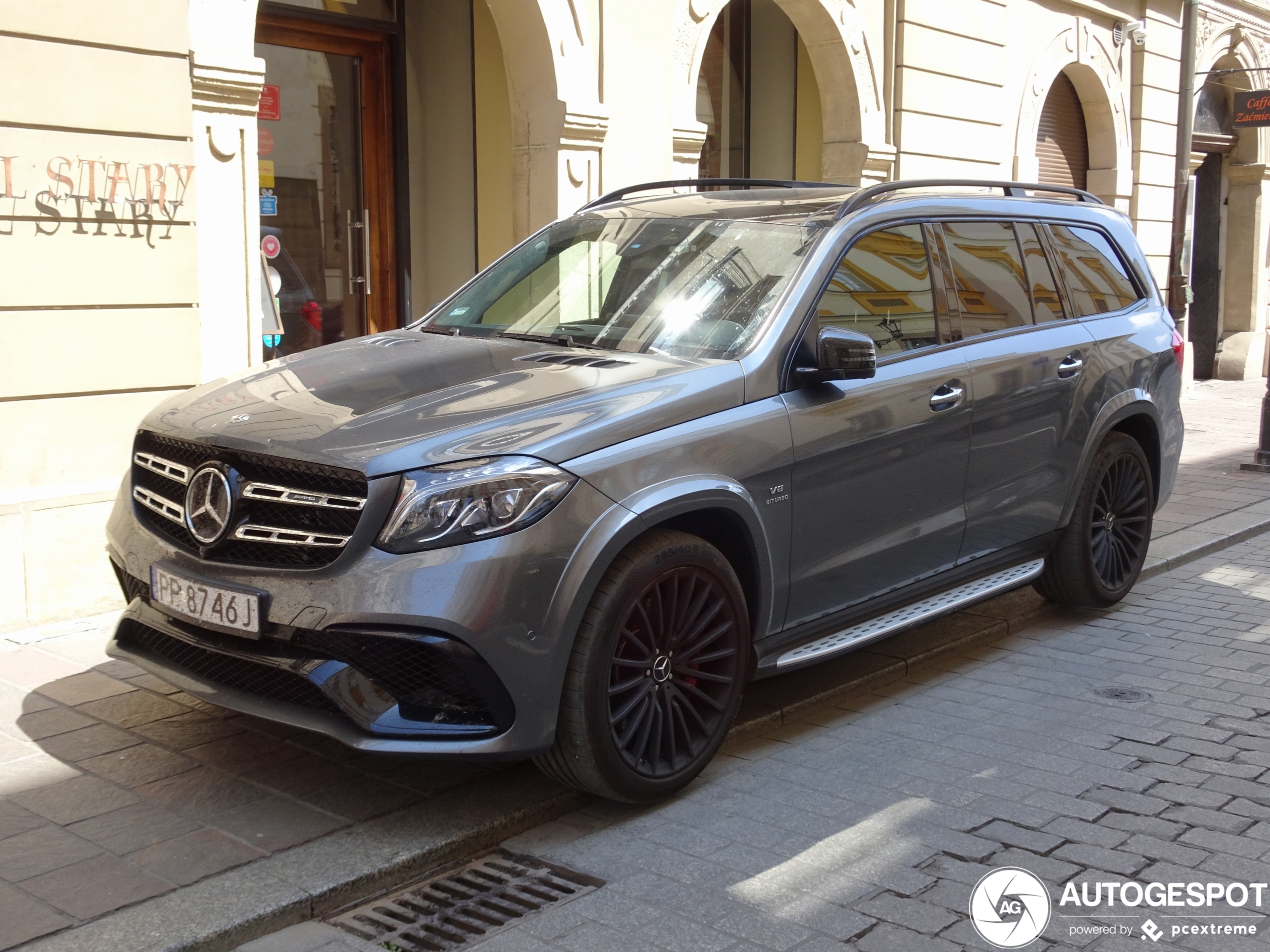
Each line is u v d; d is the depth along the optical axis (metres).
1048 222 5.61
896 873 3.27
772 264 4.27
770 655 4.07
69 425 5.53
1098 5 13.65
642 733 3.57
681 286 4.32
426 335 4.53
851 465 4.18
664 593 3.59
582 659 3.35
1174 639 5.58
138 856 3.22
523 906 3.13
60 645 5.08
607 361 3.92
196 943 2.82
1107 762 4.09
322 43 8.38
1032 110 12.91
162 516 3.67
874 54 10.73
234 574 3.35
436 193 9.07
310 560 3.25
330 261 8.58
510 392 3.60
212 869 3.16
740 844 3.46
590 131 8.04
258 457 3.37
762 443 3.85
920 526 4.55
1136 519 5.99
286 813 3.51
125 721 4.21
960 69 11.56
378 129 8.77
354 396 3.67
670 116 8.72
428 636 3.12
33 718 4.23
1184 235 13.47
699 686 3.83
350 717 3.16
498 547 3.18
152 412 3.96
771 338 4.01
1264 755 4.17
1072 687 4.90
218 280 6.07
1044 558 5.52
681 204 4.96
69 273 5.48
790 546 3.99
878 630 4.45
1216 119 17.02
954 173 11.71
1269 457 10.02
